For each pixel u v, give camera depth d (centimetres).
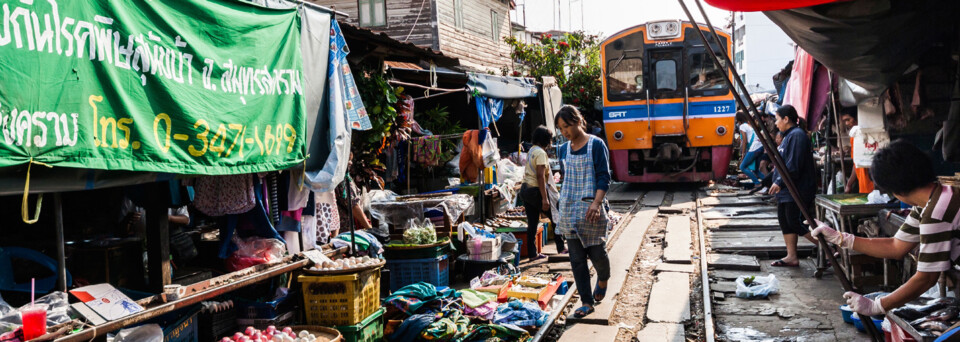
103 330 317
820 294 615
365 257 506
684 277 710
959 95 511
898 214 558
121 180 335
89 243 415
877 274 635
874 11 470
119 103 313
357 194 649
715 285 663
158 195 393
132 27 321
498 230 847
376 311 494
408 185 912
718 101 1476
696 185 1712
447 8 1766
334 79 494
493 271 674
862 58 546
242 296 475
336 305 460
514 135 1423
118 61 313
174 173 360
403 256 640
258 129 410
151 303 359
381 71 715
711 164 1513
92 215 463
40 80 278
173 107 344
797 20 497
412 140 930
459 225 734
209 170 367
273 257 460
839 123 798
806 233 702
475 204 897
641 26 1501
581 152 550
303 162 461
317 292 461
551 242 946
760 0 434
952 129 518
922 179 301
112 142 311
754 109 348
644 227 1045
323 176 483
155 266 395
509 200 991
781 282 669
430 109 1159
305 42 469
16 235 432
